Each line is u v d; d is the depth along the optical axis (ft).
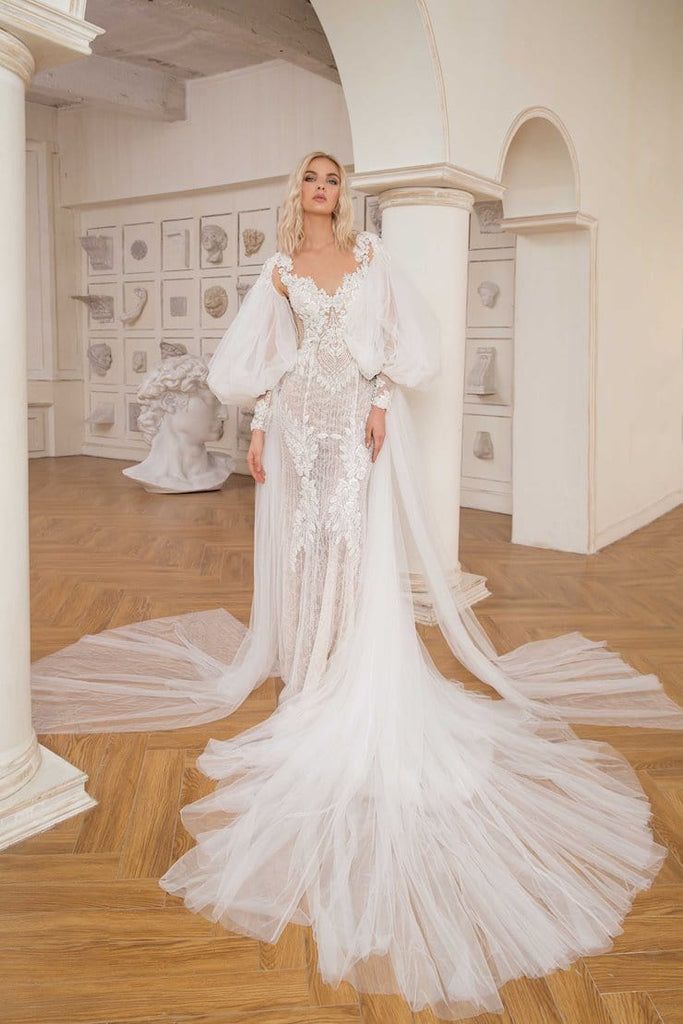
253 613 12.31
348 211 10.74
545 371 21.43
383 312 10.88
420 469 11.82
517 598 17.78
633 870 8.47
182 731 11.37
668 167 24.18
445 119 14.65
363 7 14.53
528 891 8.05
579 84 19.39
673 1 23.39
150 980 6.97
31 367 35.76
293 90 27.78
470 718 10.98
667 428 26.14
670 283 25.05
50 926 7.58
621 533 23.45
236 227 31.07
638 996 6.86
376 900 7.78
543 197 20.11
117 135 32.96
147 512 25.54
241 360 11.07
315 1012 6.68
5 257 8.35
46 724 11.46
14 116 8.31
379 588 10.40
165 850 8.73
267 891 8.02
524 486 22.22
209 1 20.17
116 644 14.40
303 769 9.73
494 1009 6.68
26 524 9.02
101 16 24.27
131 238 34.45
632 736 11.59
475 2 15.30
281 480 11.39
